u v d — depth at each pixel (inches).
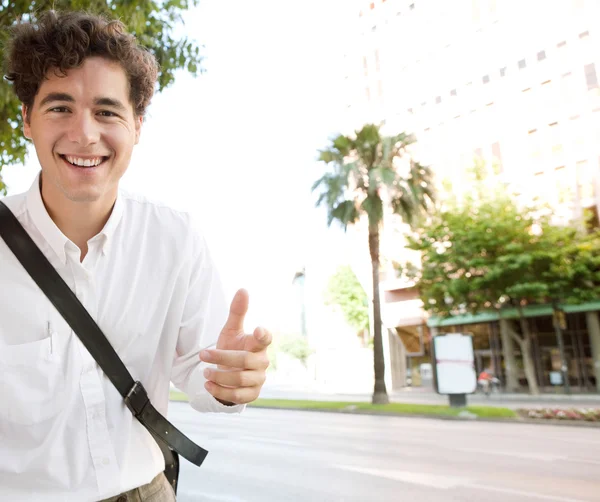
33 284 44.2
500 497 231.8
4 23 125.0
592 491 241.0
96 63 45.1
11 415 42.5
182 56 206.7
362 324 1663.4
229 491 252.4
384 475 280.1
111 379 45.3
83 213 46.4
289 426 558.3
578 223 965.8
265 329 41.3
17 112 173.8
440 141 1298.0
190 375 51.7
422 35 1369.3
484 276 911.0
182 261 50.9
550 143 1112.8
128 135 47.1
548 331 1102.4
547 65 1128.8
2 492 42.5
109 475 44.4
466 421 603.2
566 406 739.4
